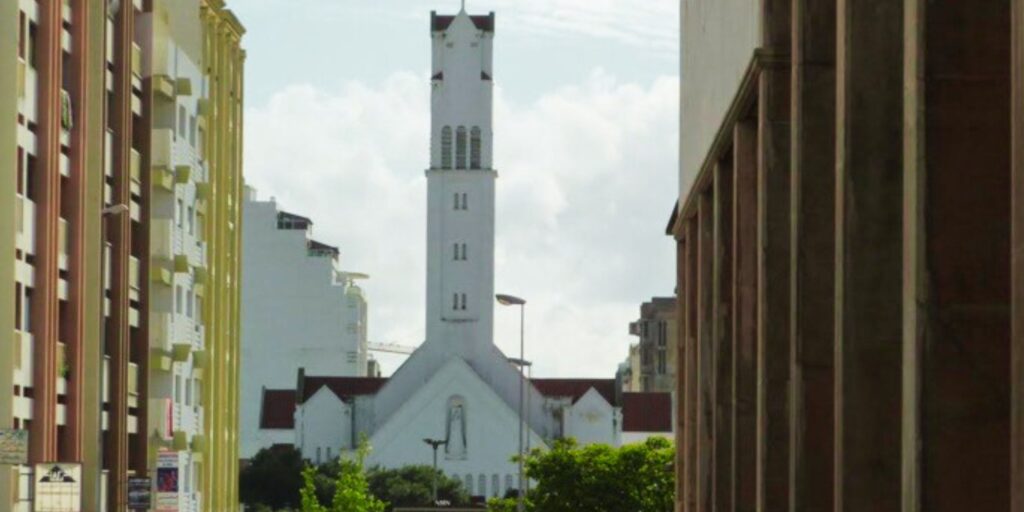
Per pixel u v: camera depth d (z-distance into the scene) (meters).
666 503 138.38
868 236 33.09
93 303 81.69
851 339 33.12
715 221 53.22
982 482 28.47
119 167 87.25
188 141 104.75
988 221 28.44
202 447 108.38
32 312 73.38
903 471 29.50
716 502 52.91
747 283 47.34
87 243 81.62
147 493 85.56
